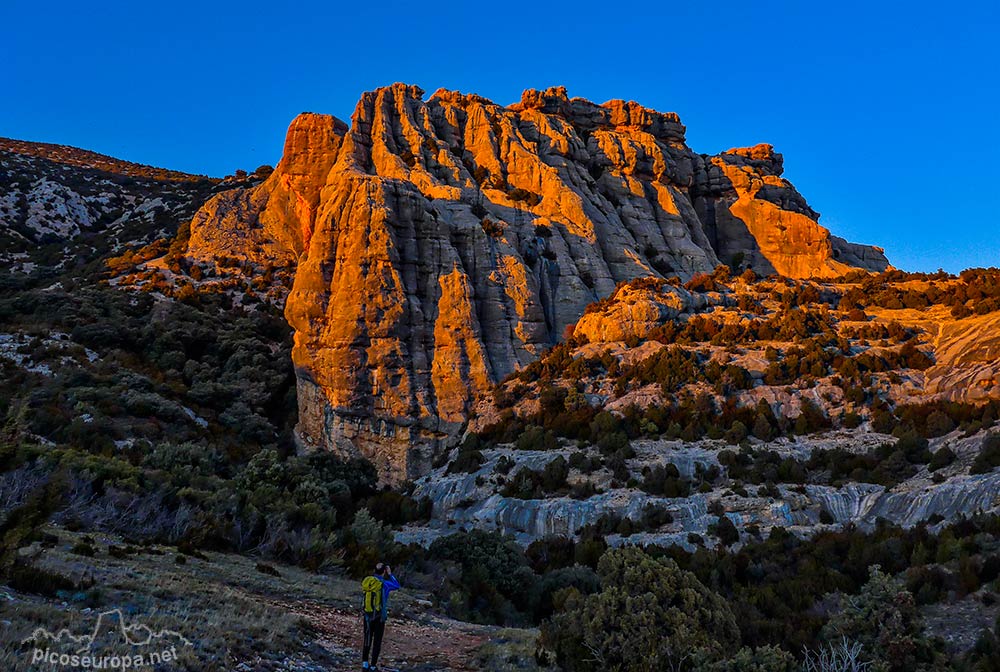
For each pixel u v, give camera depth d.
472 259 73.75
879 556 29.98
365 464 59.88
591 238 82.81
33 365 63.84
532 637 22.47
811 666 15.14
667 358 59.28
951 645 20.39
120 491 31.30
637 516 43.31
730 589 30.58
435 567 35.44
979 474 36.00
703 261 91.62
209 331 79.38
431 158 87.31
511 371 69.00
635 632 15.11
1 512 15.43
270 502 39.78
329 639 18.22
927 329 61.09
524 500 47.94
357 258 68.56
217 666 12.60
